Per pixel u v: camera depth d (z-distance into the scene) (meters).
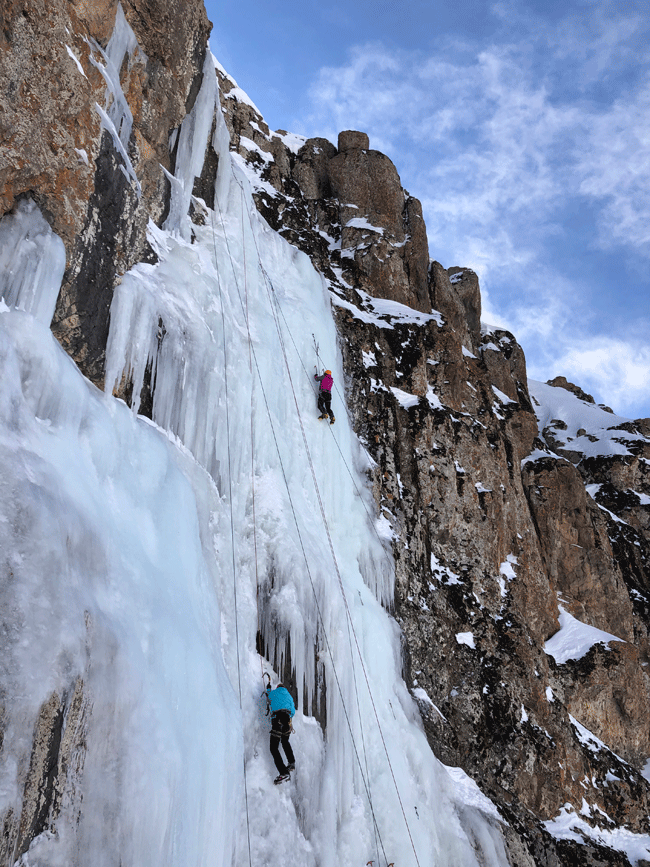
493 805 10.64
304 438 10.20
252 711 6.71
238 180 12.06
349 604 9.53
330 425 11.04
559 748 12.76
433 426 15.07
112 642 4.48
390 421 13.98
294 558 8.26
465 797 10.25
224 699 5.85
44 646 3.91
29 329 5.01
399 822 8.34
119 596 4.90
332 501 10.48
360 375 13.85
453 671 11.98
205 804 5.06
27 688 3.74
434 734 10.66
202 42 9.90
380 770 8.58
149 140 8.15
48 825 3.83
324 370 11.52
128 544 5.33
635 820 13.23
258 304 10.42
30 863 3.67
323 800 7.16
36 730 3.75
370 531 11.37
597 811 12.70
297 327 11.33
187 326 7.84
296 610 7.81
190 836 4.77
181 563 6.10
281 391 9.95
